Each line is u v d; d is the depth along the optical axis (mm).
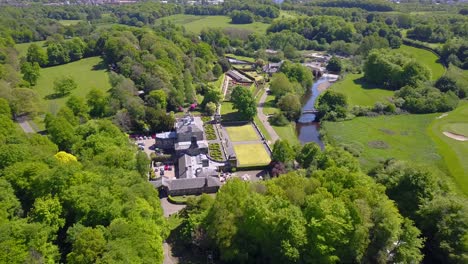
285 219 101750
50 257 93312
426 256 116812
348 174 122125
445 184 127312
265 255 108625
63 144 161875
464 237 104062
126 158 144375
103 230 94875
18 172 113688
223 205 111438
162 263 111750
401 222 109312
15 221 98000
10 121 157875
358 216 102062
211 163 172000
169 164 177500
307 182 120688
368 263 107312
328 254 100500
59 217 104188
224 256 108688
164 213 139500
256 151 192250
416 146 194500
